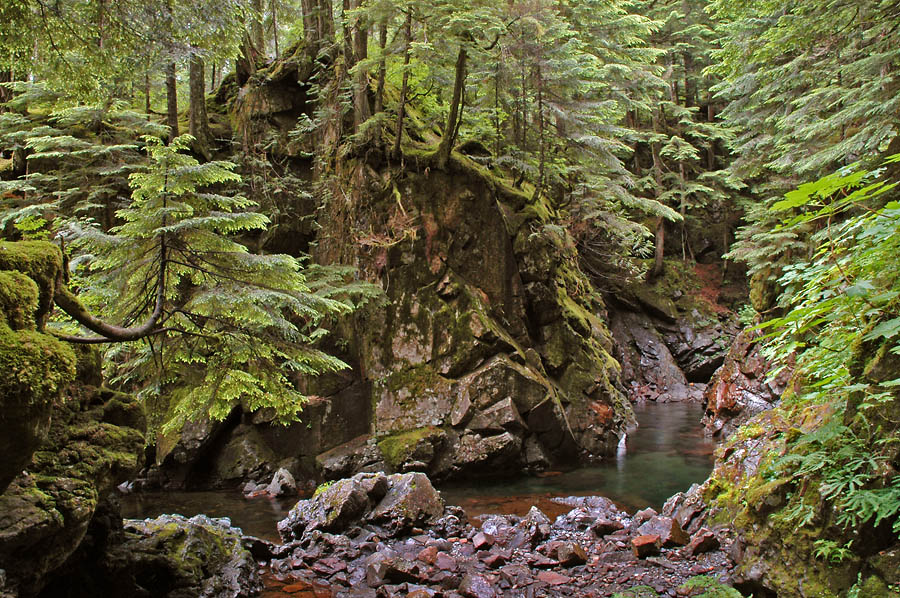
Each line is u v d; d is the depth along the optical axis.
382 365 11.81
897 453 3.89
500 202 13.49
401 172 12.57
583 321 14.56
